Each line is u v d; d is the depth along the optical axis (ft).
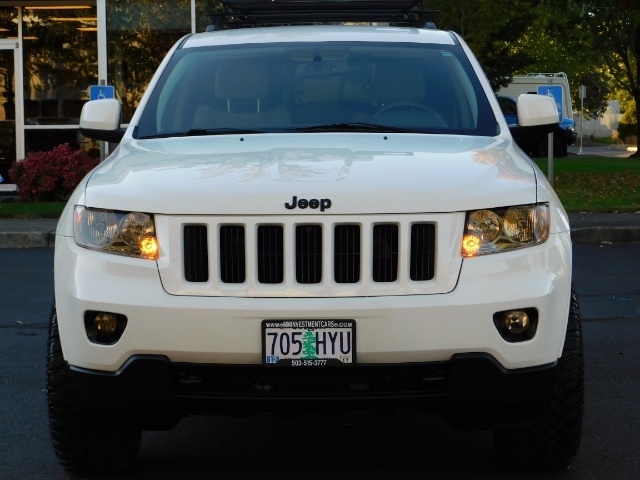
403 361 12.86
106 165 15.15
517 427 13.79
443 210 13.08
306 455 16.21
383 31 19.69
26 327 26.89
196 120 17.44
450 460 15.85
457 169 13.96
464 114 17.37
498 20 77.66
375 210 12.92
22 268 37.88
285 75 18.19
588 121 257.75
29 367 22.39
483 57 119.24
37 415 18.57
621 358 23.18
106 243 13.41
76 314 13.24
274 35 19.47
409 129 16.98
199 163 14.47
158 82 18.39
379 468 15.48
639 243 45.98
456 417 13.67
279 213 12.91
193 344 12.83
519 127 17.88
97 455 14.62
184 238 13.15
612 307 29.45
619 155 139.74
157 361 12.96
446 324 12.80
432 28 22.16
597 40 106.63
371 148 15.30
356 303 12.77
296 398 12.91
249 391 13.04
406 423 18.07
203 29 61.21
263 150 15.23
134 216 13.30
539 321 13.10
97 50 62.54
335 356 12.77
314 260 12.97
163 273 13.06
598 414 18.57
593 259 40.29
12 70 63.05
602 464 15.57
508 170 14.24
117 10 61.05
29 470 15.52
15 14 62.80
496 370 12.96
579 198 57.88
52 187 56.90
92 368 13.23
